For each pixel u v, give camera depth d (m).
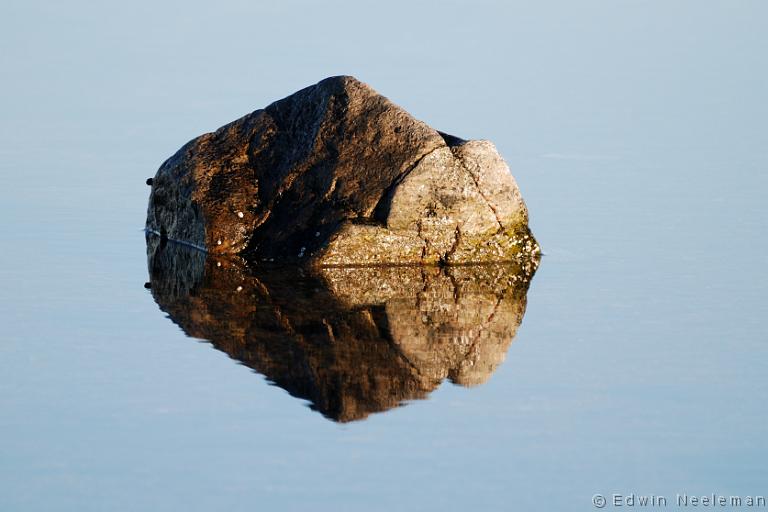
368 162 51.84
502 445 32.00
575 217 56.97
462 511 28.61
